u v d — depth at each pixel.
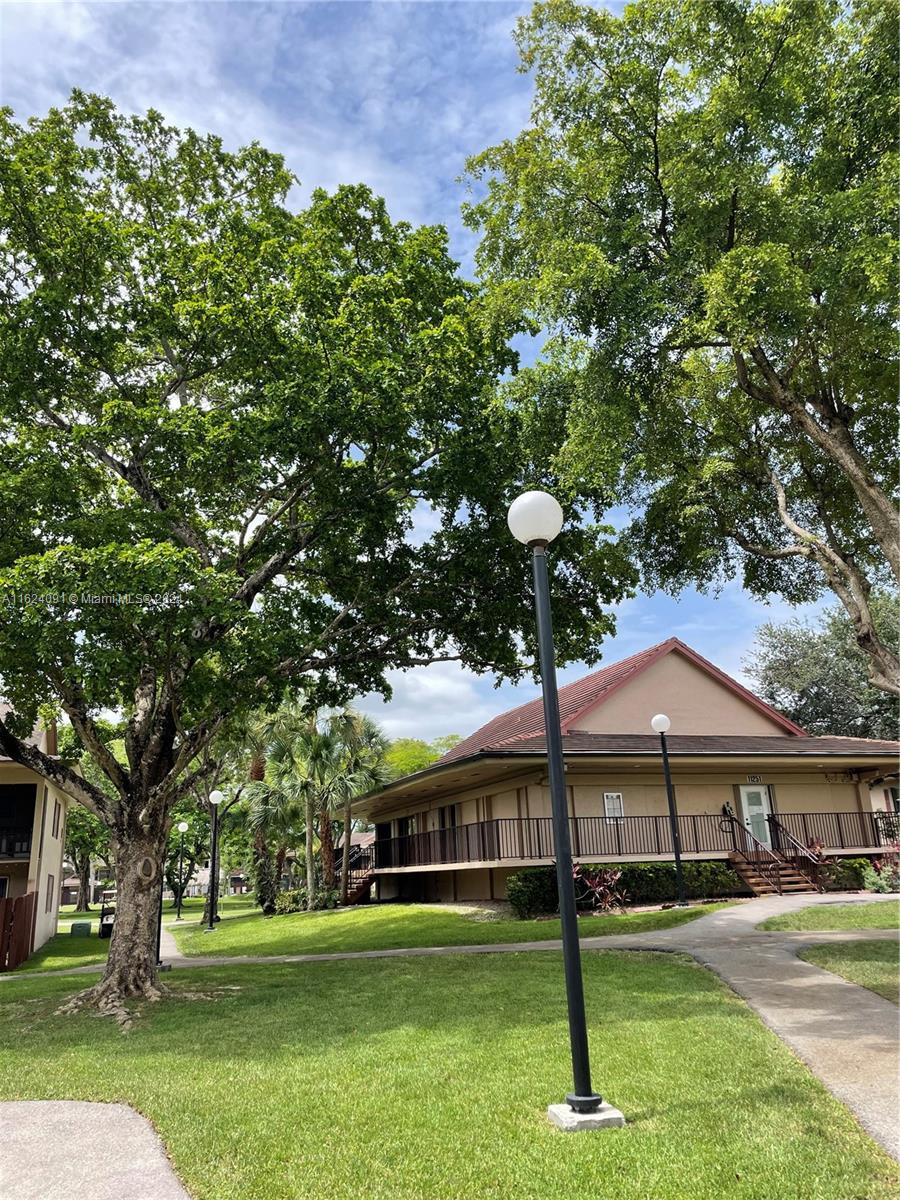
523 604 14.60
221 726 14.41
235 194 15.79
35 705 13.80
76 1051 8.69
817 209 10.55
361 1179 4.88
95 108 14.81
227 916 35.91
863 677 39.78
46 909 26.39
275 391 11.72
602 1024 8.52
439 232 14.23
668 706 26.69
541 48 11.76
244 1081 7.09
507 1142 5.39
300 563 15.51
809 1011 8.75
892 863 24.20
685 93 11.54
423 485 13.30
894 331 10.52
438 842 26.52
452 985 11.26
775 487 13.18
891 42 10.29
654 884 21.30
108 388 14.02
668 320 11.47
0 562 11.20
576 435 11.55
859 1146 5.19
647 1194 4.57
